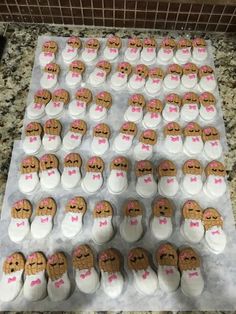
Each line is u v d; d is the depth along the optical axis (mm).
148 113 439
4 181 401
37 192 396
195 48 485
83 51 484
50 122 428
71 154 412
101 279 350
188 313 342
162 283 345
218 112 448
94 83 461
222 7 462
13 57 481
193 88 465
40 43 492
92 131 433
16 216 376
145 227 379
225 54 494
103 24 502
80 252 360
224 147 425
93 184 394
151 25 500
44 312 339
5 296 340
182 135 429
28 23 504
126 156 417
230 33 506
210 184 395
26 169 399
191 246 371
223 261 364
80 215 379
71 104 443
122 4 466
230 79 474
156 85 457
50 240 372
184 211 382
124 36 504
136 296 345
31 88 458
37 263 354
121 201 392
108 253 359
